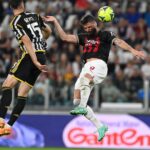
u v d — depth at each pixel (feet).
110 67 196.44
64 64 195.72
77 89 115.03
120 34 208.85
